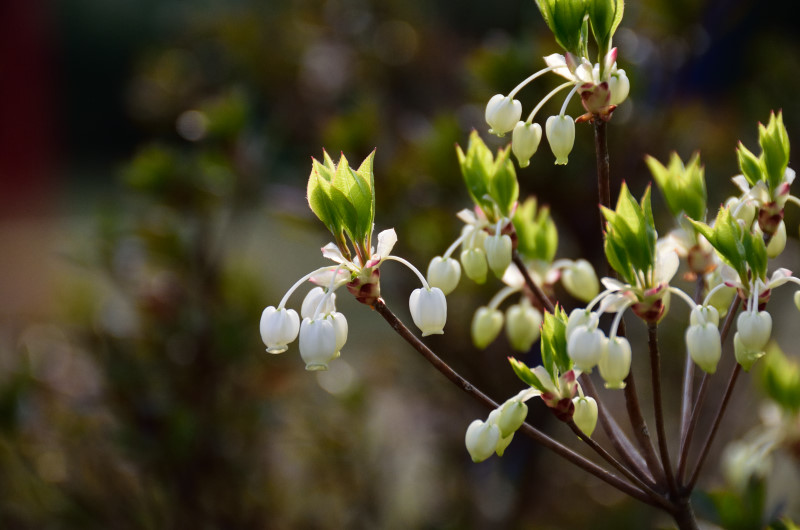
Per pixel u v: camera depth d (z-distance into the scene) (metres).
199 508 0.76
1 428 0.72
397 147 0.86
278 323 0.45
